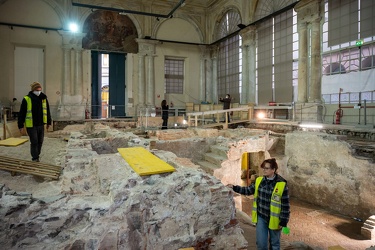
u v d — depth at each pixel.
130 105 19.91
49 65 17.88
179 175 3.29
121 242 2.58
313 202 8.63
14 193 2.91
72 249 2.49
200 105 19.84
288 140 9.39
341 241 6.20
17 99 17.41
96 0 18.61
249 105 14.90
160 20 20.45
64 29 17.86
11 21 16.92
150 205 2.88
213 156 7.81
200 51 21.86
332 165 8.09
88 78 18.75
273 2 15.68
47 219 2.63
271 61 15.84
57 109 18.00
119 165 3.85
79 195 3.17
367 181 7.22
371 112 10.54
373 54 10.55
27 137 9.05
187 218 2.99
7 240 2.54
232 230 3.21
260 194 3.47
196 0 21.17
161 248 2.82
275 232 3.40
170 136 9.41
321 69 12.79
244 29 17.36
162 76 20.77
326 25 12.51
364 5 10.82
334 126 10.02
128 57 19.88
